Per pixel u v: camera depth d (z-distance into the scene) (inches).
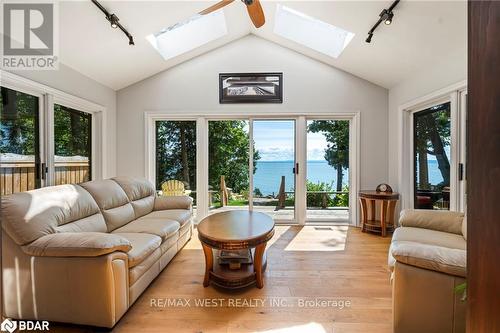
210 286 86.9
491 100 29.2
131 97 162.7
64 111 122.6
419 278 58.2
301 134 163.2
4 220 64.6
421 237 83.7
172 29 145.8
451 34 97.4
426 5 89.8
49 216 72.8
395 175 153.3
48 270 65.2
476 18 30.6
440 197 122.4
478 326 30.6
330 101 160.9
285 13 142.5
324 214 169.0
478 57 30.4
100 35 108.0
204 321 68.7
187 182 168.7
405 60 124.3
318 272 97.0
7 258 66.8
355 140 162.2
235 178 169.5
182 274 95.9
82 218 86.9
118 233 93.0
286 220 167.6
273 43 160.2
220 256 93.7
